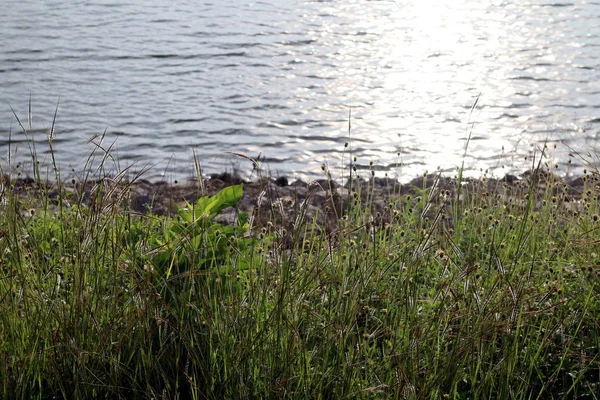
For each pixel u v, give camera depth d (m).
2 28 28.41
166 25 29.33
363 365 4.89
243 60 23.33
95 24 29.55
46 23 29.61
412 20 31.05
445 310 5.21
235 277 5.31
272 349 4.83
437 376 4.78
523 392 4.84
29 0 35.44
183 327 4.92
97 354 4.66
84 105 17.95
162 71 21.72
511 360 4.88
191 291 5.11
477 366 4.84
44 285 5.22
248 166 13.95
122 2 35.19
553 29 29.16
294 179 13.30
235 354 4.79
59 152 14.22
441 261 6.14
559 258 6.23
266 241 5.97
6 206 5.73
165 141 15.49
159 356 4.78
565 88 20.19
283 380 4.59
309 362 4.84
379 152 15.07
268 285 5.30
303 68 22.45
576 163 13.51
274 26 29.20
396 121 17.27
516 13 32.97
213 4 34.62
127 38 26.66
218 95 19.17
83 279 4.99
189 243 5.20
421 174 13.70
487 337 5.08
